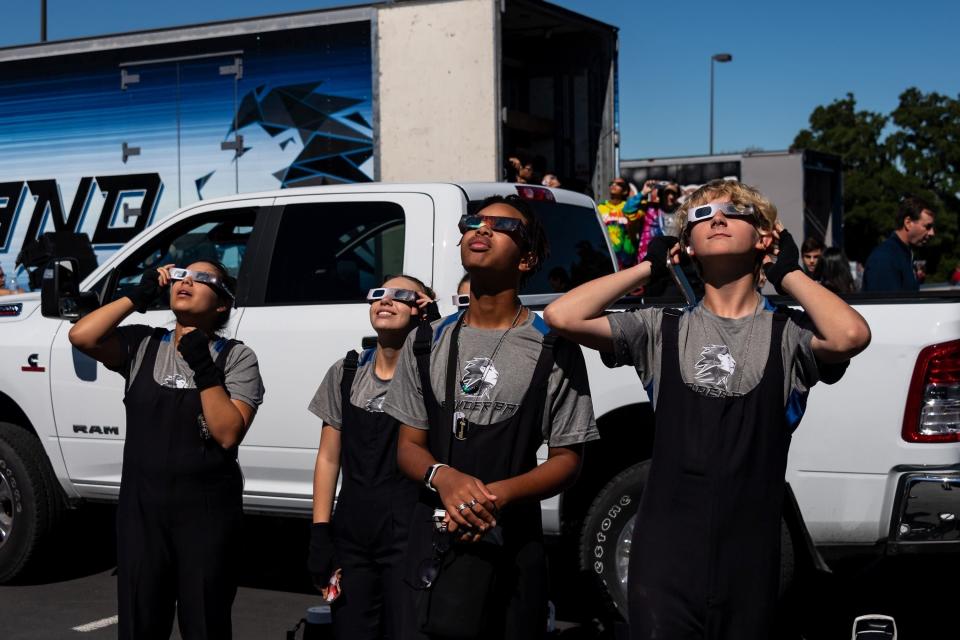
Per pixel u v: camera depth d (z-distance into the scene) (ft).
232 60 27.86
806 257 27.63
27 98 30.71
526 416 9.36
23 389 19.57
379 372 11.96
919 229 22.35
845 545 13.94
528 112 30.55
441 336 9.70
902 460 13.52
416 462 9.39
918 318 13.62
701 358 8.84
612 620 15.76
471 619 8.86
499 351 9.48
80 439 19.07
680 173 61.93
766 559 8.66
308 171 27.12
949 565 13.74
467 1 25.44
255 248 18.06
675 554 8.70
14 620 17.66
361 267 17.21
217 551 11.46
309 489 17.28
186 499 11.33
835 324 8.46
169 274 11.69
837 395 13.84
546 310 9.36
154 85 28.89
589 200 20.58
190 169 28.53
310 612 13.39
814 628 16.33
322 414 12.52
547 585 9.59
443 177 25.68
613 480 15.78
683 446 8.75
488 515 8.82
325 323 17.01
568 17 27.91
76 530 22.95
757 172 59.52
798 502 14.06
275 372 17.28
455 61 25.54
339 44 26.66
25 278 31.04
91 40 29.63
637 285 9.41
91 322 11.54
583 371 9.57
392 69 26.08
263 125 27.58
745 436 8.62
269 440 17.38
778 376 8.68
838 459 13.84
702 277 9.19
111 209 29.60
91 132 29.86
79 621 17.60
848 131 179.42
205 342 11.30
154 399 11.45
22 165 30.89
